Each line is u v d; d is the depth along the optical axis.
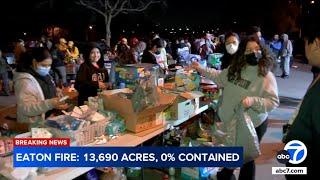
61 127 2.27
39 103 2.66
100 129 2.52
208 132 3.77
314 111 1.35
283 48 11.55
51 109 2.83
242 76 2.92
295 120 1.46
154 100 2.80
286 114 6.54
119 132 2.71
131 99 2.71
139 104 2.69
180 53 7.33
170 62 6.30
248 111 2.93
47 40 12.80
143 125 2.80
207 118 3.87
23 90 2.71
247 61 2.86
